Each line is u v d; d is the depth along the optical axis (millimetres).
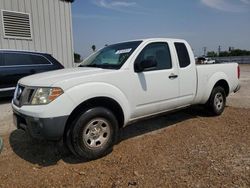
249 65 37969
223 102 6098
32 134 3459
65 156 3850
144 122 5566
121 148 4117
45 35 12070
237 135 4609
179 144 4211
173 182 3008
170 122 5555
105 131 3781
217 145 4129
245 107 7000
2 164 3605
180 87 4887
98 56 4832
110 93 3754
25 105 3500
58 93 3336
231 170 3258
